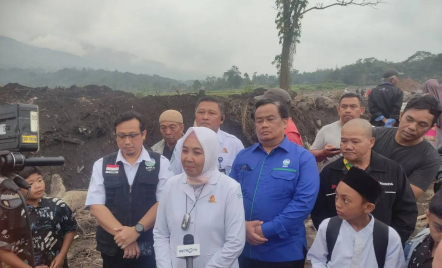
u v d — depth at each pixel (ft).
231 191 8.10
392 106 22.38
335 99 50.72
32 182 9.21
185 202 8.13
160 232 8.50
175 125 15.03
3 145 5.48
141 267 9.66
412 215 8.84
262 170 9.51
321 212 9.92
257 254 9.27
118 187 9.51
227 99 33.71
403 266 7.62
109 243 9.52
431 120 9.15
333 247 7.96
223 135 12.45
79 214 19.12
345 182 7.58
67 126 27.17
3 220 5.68
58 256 9.98
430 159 9.55
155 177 9.68
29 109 5.48
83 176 26.16
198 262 7.84
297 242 9.27
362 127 8.83
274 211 9.12
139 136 9.71
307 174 9.07
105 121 28.86
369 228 7.76
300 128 36.06
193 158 7.80
